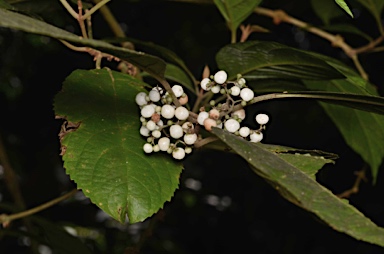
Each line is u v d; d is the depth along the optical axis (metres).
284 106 1.23
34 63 1.18
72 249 0.64
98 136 0.45
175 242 1.22
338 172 1.22
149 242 0.97
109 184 0.43
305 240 1.38
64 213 1.16
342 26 0.67
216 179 1.35
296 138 1.24
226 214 1.39
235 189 1.38
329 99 0.45
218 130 0.40
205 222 1.37
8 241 1.09
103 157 0.44
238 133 0.44
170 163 0.44
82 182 0.43
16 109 1.27
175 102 0.44
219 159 1.34
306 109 1.22
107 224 1.07
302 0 0.92
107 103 0.46
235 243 1.39
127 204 0.43
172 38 1.17
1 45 1.12
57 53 1.17
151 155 0.44
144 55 0.41
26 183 1.28
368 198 1.23
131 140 0.45
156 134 0.44
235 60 0.53
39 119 1.29
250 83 0.55
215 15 1.04
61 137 0.44
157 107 0.44
